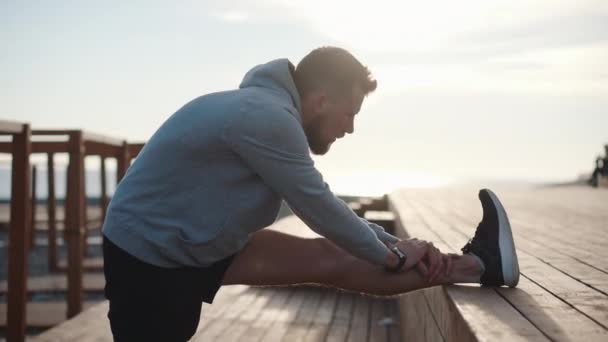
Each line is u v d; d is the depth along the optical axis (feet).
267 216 6.68
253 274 6.86
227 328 13.28
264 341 12.43
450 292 5.93
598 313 4.85
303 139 6.27
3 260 35.94
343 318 14.88
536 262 7.93
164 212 6.29
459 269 6.46
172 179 6.28
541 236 11.66
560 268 7.40
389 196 28.30
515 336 4.12
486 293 5.87
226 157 6.25
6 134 15.84
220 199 6.30
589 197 32.50
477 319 4.66
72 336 12.19
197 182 6.27
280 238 7.13
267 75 6.55
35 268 31.76
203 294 6.68
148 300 6.38
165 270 6.35
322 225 6.37
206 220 6.29
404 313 12.43
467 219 15.78
